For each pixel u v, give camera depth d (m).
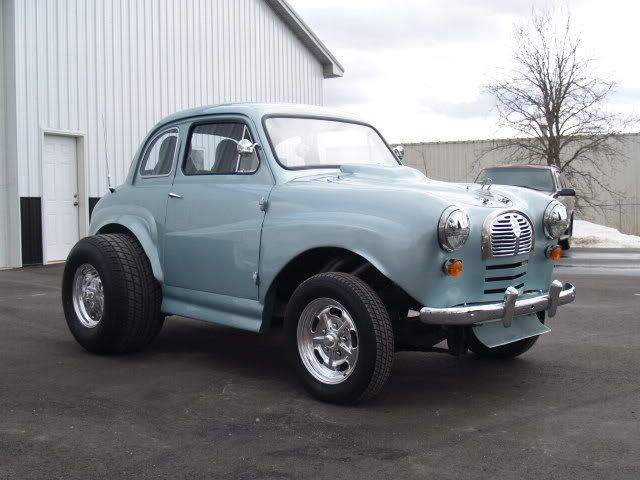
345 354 4.35
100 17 12.87
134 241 5.68
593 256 14.73
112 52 13.12
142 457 3.56
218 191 5.15
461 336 4.42
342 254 4.64
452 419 4.16
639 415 4.25
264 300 4.79
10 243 11.35
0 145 11.23
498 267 4.48
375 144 5.81
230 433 3.90
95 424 4.03
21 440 3.77
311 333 4.51
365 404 4.43
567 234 15.48
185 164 5.55
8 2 11.14
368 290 4.21
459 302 4.30
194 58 15.18
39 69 11.66
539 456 3.59
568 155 23.27
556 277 10.87
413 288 4.15
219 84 15.91
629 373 5.22
